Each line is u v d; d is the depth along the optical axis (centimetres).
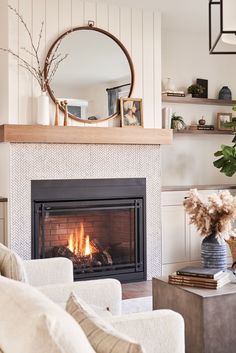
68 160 473
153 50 520
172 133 545
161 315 189
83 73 487
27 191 455
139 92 514
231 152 548
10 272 215
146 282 507
